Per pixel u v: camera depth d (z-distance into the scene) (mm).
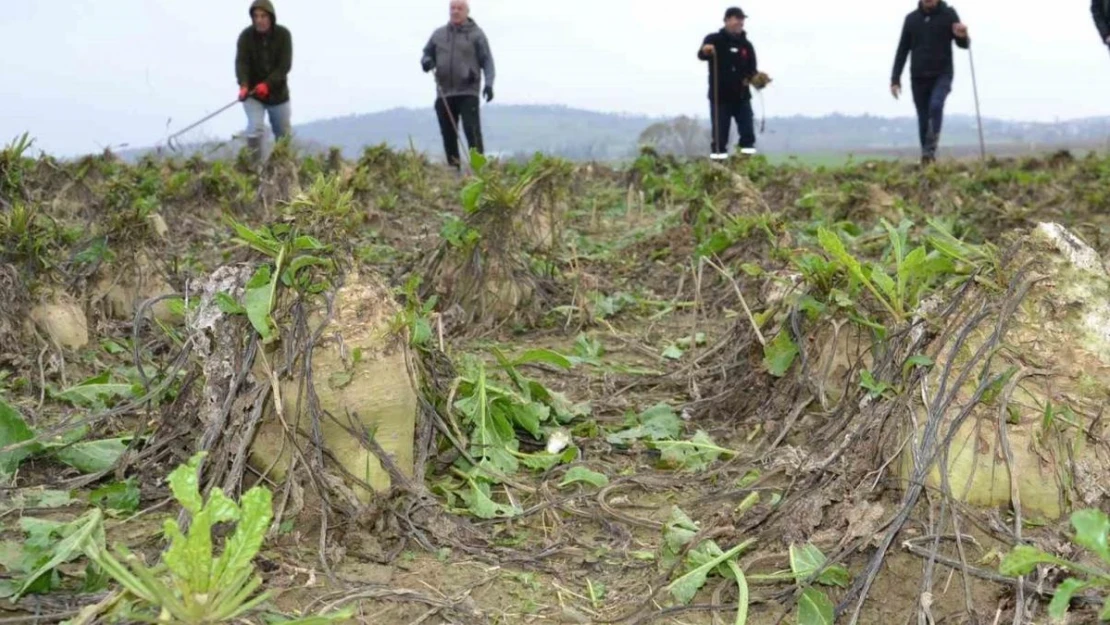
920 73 12266
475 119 12305
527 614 2348
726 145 13133
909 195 9758
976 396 2463
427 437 2967
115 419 3363
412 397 2787
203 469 2701
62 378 3848
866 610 2301
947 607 2258
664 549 2539
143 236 4840
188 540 1857
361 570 2480
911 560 2359
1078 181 10172
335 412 2662
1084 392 2494
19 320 4051
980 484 2439
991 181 10070
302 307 2684
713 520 2639
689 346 4863
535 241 5629
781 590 2355
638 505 2955
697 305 5438
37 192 7055
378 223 7867
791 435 3344
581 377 4305
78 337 4234
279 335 2680
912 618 2227
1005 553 2309
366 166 9359
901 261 3068
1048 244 2617
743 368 3896
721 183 8023
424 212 8969
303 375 2633
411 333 2859
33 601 2191
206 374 2770
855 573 2365
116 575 1906
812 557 2350
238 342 2732
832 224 6844
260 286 2670
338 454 2688
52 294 4211
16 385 3771
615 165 14477
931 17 12117
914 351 2740
